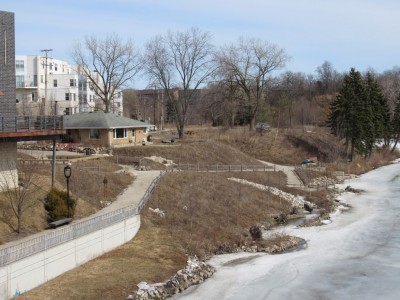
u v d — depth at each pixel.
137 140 68.75
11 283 20.28
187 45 76.94
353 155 82.56
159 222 33.66
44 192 29.70
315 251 32.66
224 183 47.31
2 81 29.53
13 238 24.33
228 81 91.06
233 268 28.70
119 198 36.25
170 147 64.38
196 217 35.88
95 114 65.62
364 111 81.25
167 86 78.50
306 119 123.50
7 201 27.08
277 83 98.31
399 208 46.88
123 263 26.23
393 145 110.69
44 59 111.94
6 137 27.61
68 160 46.81
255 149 85.12
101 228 27.20
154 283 24.73
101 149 58.88
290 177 61.88
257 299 24.39
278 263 29.89
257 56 90.69
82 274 24.03
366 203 49.78
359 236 36.50
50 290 21.62
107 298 21.97
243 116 107.94
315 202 49.66
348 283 26.91
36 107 93.56
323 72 184.75
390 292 25.70
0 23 29.47
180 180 44.59
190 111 109.50
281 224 40.38
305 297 24.89
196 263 28.30
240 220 37.94
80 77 112.19
